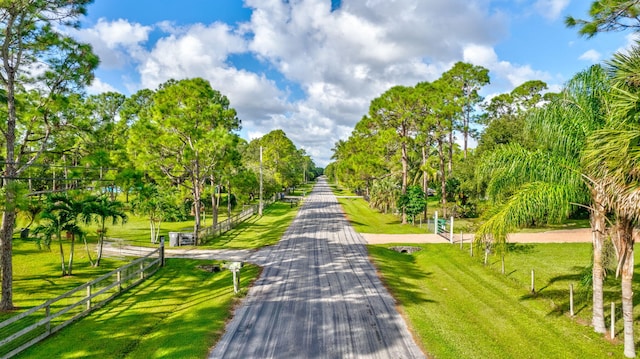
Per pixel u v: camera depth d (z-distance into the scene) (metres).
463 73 41.38
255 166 48.97
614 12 7.91
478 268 16.48
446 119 28.61
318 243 22.20
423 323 10.08
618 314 10.89
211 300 12.15
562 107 9.90
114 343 9.10
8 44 11.34
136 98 47.41
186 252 20.42
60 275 15.98
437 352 8.48
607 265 10.91
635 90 8.23
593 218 9.77
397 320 10.30
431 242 22.44
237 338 9.19
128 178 14.88
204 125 25.70
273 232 26.67
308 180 141.25
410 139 30.77
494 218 9.76
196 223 23.09
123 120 33.25
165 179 25.09
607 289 13.10
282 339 9.12
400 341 9.01
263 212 41.47
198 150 23.72
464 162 32.62
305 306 11.42
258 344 8.86
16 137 14.86
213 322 10.09
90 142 14.94
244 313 10.87
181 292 13.52
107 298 12.40
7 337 9.02
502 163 10.19
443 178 29.42
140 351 8.66
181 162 24.53
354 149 43.97
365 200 57.00
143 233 28.06
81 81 13.13
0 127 12.07
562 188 9.33
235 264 12.89
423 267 17.42
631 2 7.62
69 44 12.47
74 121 13.62
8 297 11.68
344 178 49.06
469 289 13.57
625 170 7.30
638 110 7.48
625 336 8.52
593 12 8.05
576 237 22.28
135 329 9.99
